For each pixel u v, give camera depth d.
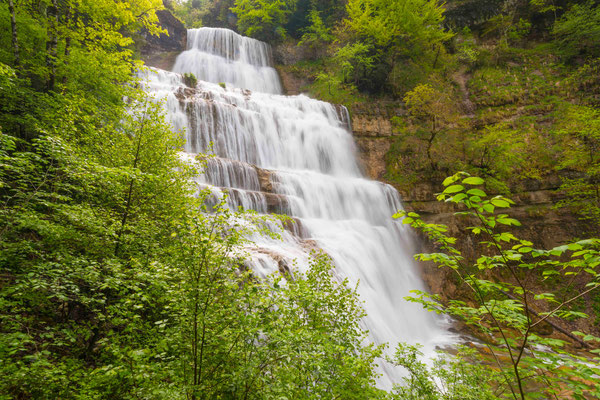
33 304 5.38
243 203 15.45
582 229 20.98
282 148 24.42
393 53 31.28
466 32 34.44
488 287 2.83
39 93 9.38
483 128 26.28
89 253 6.17
